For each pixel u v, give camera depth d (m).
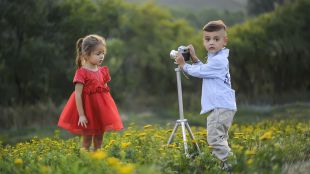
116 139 10.26
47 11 31.89
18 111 31.22
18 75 32.34
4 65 32.19
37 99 33.41
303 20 43.88
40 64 31.81
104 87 8.88
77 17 31.48
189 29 51.94
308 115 24.28
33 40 31.81
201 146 9.00
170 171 7.29
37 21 31.52
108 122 8.73
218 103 8.20
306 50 42.75
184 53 8.52
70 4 32.22
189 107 41.53
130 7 50.12
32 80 32.44
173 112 39.25
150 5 51.00
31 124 31.00
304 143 9.98
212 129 8.22
